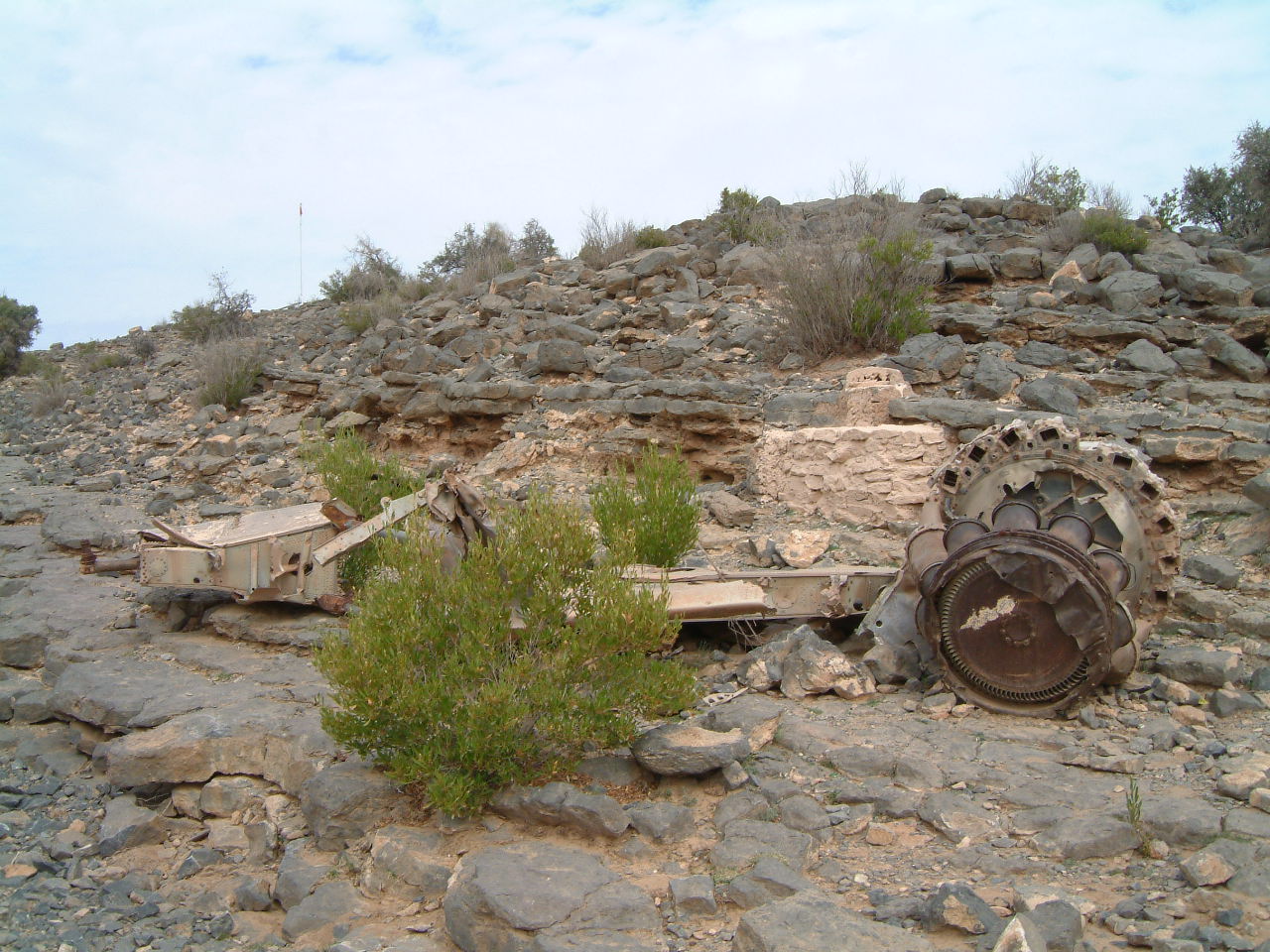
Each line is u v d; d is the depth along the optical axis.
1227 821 4.20
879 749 5.14
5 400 22.55
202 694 6.60
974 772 4.88
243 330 24.84
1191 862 3.93
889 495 9.38
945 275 14.80
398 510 7.59
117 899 5.03
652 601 5.14
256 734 5.87
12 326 27.28
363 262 27.00
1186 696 5.69
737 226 19.61
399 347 17.02
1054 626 5.45
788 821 4.61
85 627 8.37
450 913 4.01
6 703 7.39
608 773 5.02
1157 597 5.99
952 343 11.96
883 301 12.91
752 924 3.57
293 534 7.65
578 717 4.84
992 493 6.32
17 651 8.20
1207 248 16.28
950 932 3.71
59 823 5.87
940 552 6.20
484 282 21.31
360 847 4.83
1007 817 4.52
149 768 5.81
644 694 4.93
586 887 4.02
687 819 4.60
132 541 11.32
